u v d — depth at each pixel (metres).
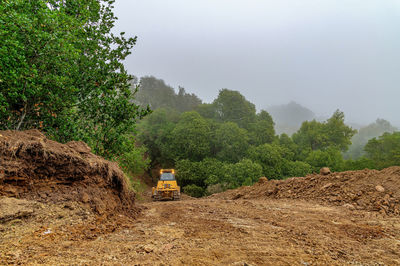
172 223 5.31
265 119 51.03
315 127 54.25
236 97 54.41
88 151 5.76
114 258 2.84
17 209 3.42
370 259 3.26
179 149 40.69
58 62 6.09
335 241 4.06
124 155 10.52
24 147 4.06
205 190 29.91
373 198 7.25
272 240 4.02
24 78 5.41
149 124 51.59
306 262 3.05
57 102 6.51
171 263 2.81
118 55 9.12
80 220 4.10
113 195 5.88
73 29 6.85
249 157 34.78
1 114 5.57
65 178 4.67
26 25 5.16
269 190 11.34
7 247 2.70
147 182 40.03
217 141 38.81
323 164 37.47
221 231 4.60
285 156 37.06
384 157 37.91
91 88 8.28
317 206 7.82
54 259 2.57
